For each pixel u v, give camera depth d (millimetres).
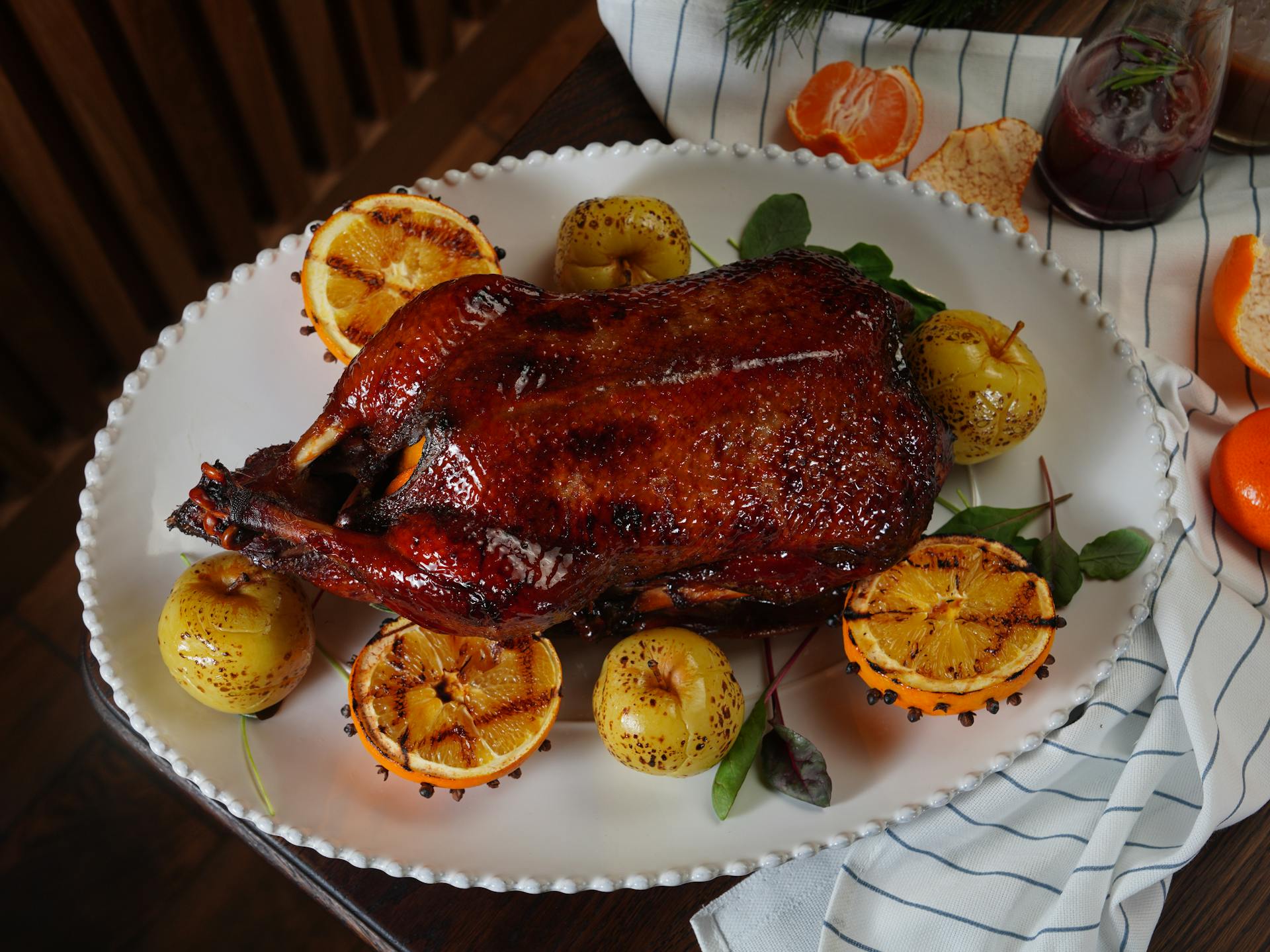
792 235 516
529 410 385
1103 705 470
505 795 439
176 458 475
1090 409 500
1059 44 569
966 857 458
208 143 718
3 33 578
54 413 781
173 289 784
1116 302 550
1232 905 463
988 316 492
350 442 414
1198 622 469
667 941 451
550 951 446
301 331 491
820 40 570
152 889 727
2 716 760
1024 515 478
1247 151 561
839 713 460
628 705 410
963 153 551
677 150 519
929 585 437
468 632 411
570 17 945
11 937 713
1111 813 447
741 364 394
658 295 414
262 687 419
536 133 579
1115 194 525
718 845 433
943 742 450
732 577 427
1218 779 440
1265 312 519
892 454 405
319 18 719
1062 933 437
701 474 390
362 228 467
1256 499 474
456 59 886
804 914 458
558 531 387
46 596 788
